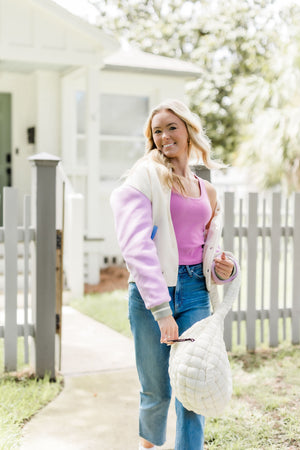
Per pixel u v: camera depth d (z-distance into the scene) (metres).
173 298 2.45
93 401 3.82
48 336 4.22
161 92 10.69
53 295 4.23
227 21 21.11
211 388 2.13
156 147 2.59
